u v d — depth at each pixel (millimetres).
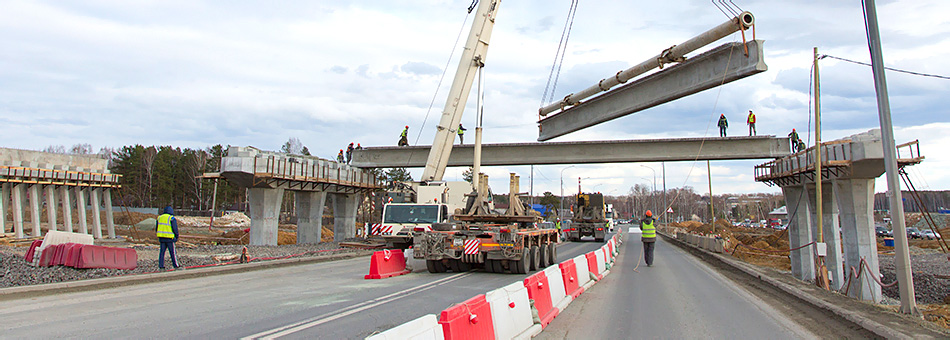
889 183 9820
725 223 88125
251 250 21500
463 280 13688
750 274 17484
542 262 17891
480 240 14883
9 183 27375
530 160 36375
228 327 7355
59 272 12336
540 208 56031
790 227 28859
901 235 9680
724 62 17875
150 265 14805
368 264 18375
